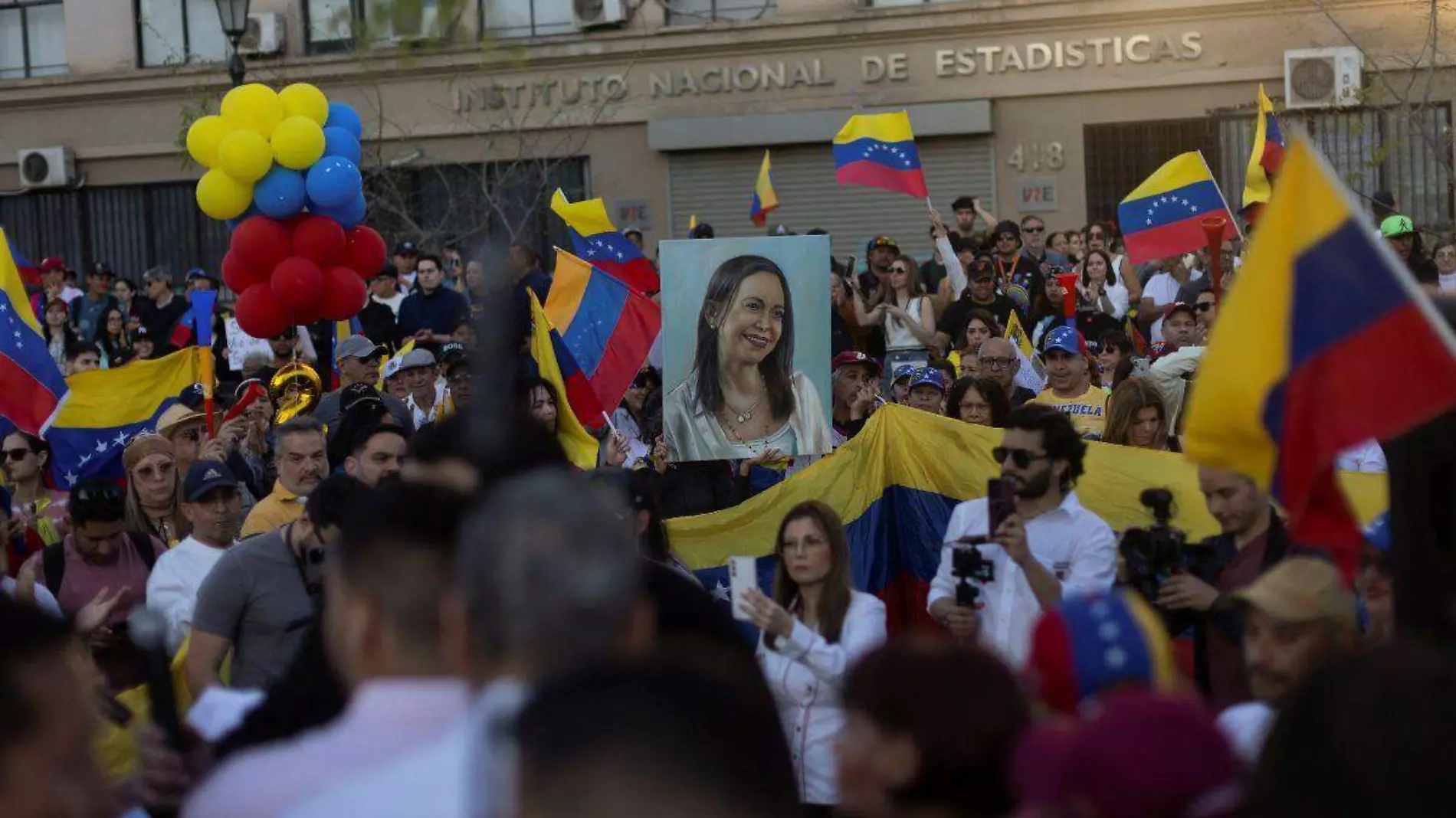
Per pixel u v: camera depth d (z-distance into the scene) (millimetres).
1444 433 4809
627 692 2668
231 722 5137
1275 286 4902
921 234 27844
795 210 28234
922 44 27344
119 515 8062
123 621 8023
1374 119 25516
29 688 3734
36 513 10219
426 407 13125
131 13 30344
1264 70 26203
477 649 3252
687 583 5273
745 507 9328
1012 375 12047
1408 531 4809
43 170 30656
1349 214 4820
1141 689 3318
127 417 13070
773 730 2770
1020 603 7055
